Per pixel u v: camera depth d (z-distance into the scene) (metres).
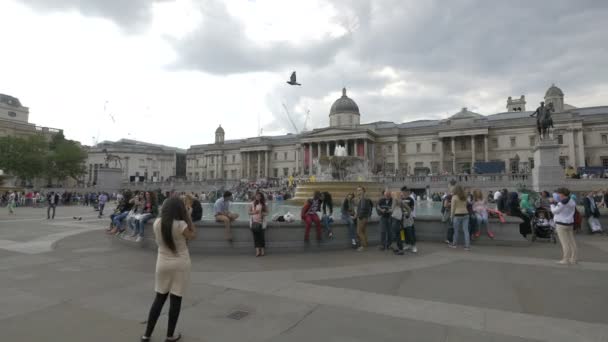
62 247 13.90
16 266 10.55
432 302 7.26
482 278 9.13
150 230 13.62
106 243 14.84
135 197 16.67
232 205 32.28
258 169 126.44
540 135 33.69
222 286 8.43
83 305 7.09
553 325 6.06
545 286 8.38
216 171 135.12
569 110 93.19
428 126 103.81
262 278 9.19
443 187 61.78
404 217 12.70
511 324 6.11
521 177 55.62
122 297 7.60
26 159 76.06
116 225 16.45
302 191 30.33
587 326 6.02
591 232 17.72
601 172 62.47
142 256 12.12
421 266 10.57
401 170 101.88
